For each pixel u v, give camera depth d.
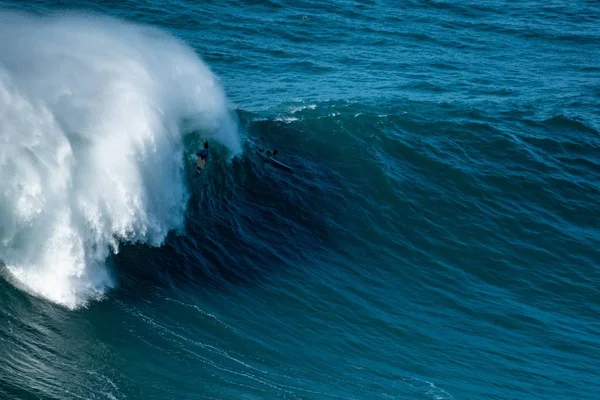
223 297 52.06
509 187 73.94
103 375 41.44
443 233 66.94
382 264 62.00
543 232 69.19
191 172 61.16
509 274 63.75
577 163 79.62
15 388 38.88
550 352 55.31
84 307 45.91
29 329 42.91
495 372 52.00
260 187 65.75
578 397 50.69
